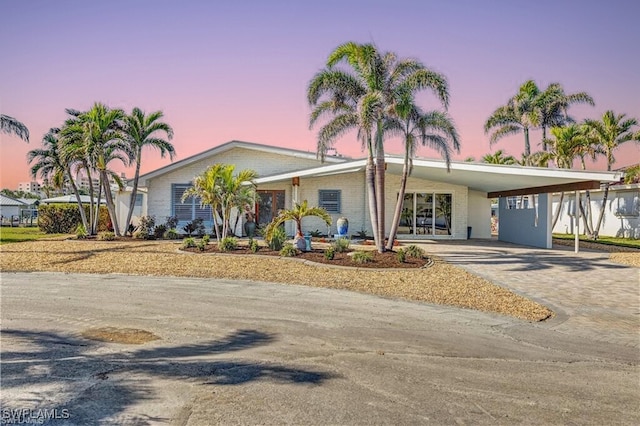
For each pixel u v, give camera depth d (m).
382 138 14.31
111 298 8.73
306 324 7.05
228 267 12.48
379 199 14.42
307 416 3.88
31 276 11.33
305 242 15.49
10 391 4.30
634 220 26.36
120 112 19.89
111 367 4.98
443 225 23.72
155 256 14.20
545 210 19.38
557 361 5.56
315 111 15.04
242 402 4.14
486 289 10.09
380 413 3.97
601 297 9.48
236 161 23.00
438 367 5.21
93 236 21.17
